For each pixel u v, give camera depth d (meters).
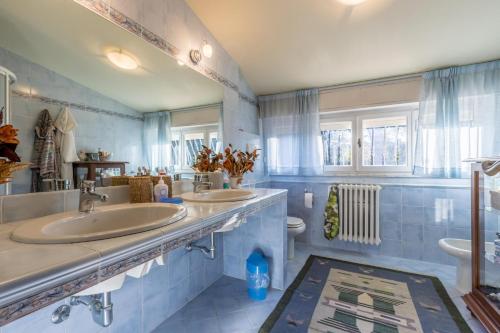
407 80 2.43
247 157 2.18
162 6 1.57
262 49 2.21
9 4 0.90
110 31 1.27
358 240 2.64
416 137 2.38
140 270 0.88
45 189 1.00
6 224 0.86
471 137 2.17
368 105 2.58
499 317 1.33
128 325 1.37
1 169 0.79
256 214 2.08
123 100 1.37
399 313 1.63
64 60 1.09
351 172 2.81
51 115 1.04
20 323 0.93
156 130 1.58
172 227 0.82
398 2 1.64
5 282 0.43
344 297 1.83
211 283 2.08
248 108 2.77
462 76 2.20
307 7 1.73
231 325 1.55
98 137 1.24
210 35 2.02
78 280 0.54
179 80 1.73
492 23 1.73
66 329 1.08
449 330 1.47
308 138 2.80
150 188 1.30
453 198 2.35
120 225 1.07
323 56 2.25
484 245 1.65
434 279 2.09
